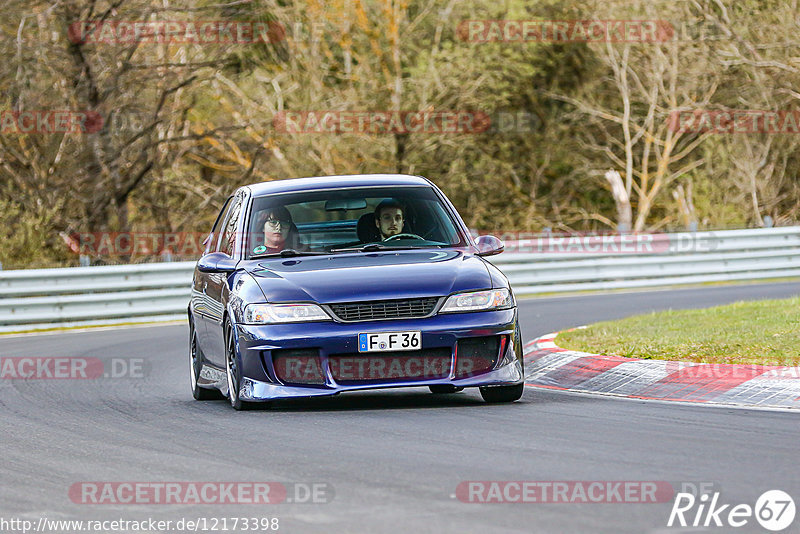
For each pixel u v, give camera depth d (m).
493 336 30.58
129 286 71.25
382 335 29.80
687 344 38.53
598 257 80.50
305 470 22.61
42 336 63.31
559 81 131.00
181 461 24.30
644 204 125.56
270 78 116.00
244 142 112.31
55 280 69.50
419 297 30.19
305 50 116.25
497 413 29.69
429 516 18.38
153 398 36.81
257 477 22.14
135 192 101.56
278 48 114.56
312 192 35.03
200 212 109.06
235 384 31.47
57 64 90.38
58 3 86.06
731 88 121.56
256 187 36.12
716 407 30.33
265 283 31.16
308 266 32.12
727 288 75.00
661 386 33.84
